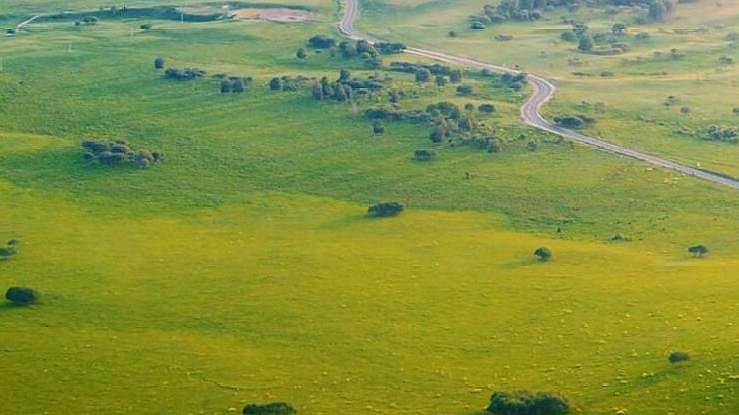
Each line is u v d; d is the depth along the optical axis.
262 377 163.25
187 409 152.00
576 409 140.50
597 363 158.12
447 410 145.50
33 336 184.50
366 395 153.50
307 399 153.12
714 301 180.00
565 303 188.75
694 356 152.38
